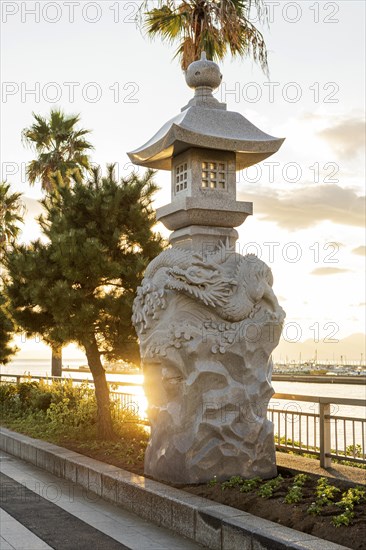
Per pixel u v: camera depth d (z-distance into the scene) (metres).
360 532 5.29
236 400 7.54
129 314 10.63
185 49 16.11
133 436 11.07
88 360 11.35
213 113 8.23
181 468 7.39
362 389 32.06
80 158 25.03
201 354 7.47
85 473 8.59
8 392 16.66
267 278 7.94
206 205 7.88
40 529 6.61
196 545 6.09
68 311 10.55
